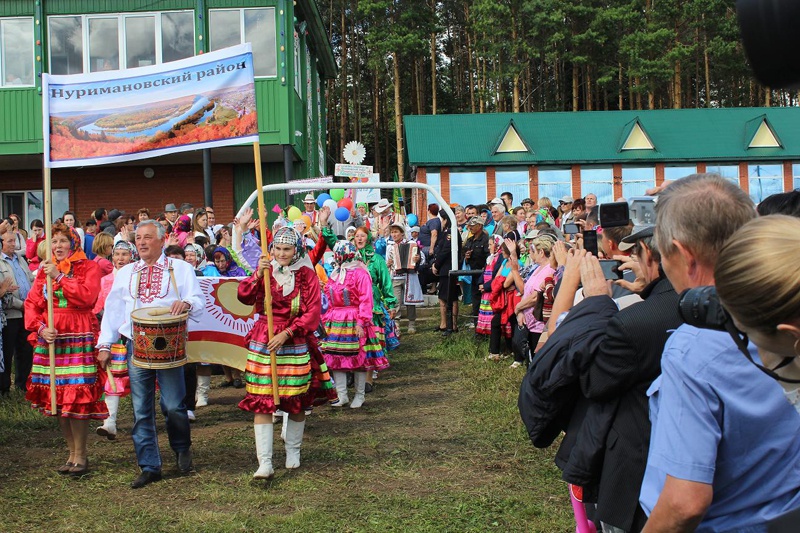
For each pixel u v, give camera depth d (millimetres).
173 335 5699
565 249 3471
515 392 8180
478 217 13008
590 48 43375
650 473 2107
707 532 2021
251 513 5066
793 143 30609
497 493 5254
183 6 19219
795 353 1638
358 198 19219
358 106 48438
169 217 13047
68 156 6137
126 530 4805
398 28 39938
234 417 7914
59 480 5848
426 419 7402
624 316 2576
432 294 16750
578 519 3490
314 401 6059
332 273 8227
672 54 39094
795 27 1388
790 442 1968
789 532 1553
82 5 19281
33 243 11125
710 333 1972
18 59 19469
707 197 2199
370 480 5652
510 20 41156
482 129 30984
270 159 21219
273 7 19188
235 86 6031
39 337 6043
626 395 2633
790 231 1580
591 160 29703
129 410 8500
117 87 6176
